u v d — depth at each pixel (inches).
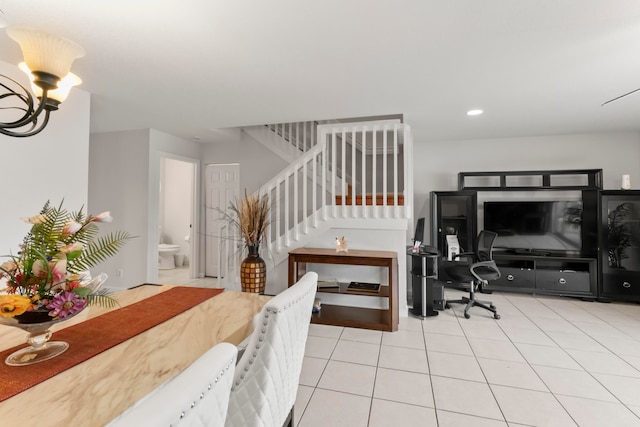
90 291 41.6
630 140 167.6
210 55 89.7
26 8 68.2
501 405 75.2
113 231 175.2
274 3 66.6
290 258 132.8
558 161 177.2
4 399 30.8
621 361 96.4
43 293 38.2
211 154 211.3
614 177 169.3
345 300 144.9
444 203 182.7
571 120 148.9
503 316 137.1
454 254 165.5
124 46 84.7
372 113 140.6
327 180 187.2
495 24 73.8
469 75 101.7
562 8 67.4
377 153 186.5
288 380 44.1
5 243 95.3
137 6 67.5
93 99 125.4
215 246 212.7
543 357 99.2
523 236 172.1
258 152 201.9
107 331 48.4
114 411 29.5
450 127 162.2
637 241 153.9
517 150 182.5
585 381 85.5
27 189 100.7
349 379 86.5
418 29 76.3
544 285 163.2
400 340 112.3
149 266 170.7
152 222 172.6
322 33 78.3
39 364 37.9
